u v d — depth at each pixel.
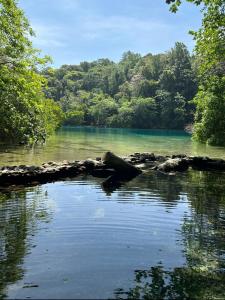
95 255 7.12
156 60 128.50
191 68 111.69
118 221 9.35
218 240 8.14
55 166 16.48
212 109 32.91
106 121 108.81
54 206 10.72
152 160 21.20
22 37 19.58
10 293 5.55
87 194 12.45
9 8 19.09
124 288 5.80
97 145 32.59
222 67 26.39
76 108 114.06
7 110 22.84
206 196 12.55
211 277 6.29
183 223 9.35
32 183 14.14
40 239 7.94
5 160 19.80
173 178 16.05
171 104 100.88
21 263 6.68
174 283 6.03
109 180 15.24
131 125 102.62
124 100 122.38
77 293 5.59
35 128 28.09
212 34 17.12
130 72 156.25
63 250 7.33
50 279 6.06
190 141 41.47
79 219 9.44
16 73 20.72
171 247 7.65
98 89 150.25
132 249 7.47
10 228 8.65
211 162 19.80
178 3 11.80
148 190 13.35
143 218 9.67
